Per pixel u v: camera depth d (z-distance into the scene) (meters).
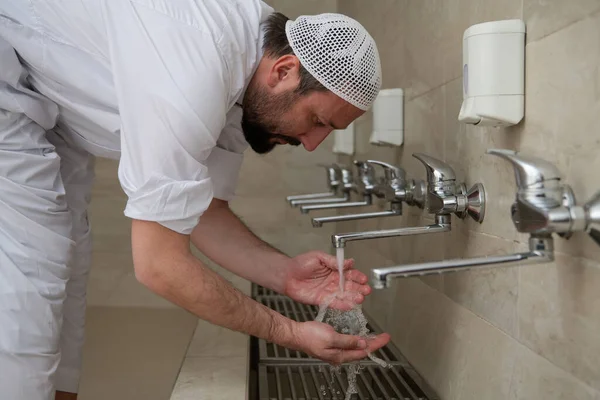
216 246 1.63
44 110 1.38
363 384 1.43
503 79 0.98
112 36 1.14
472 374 1.21
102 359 2.44
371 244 2.13
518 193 0.83
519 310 1.02
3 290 1.26
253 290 2.40
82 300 1.69
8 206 1.30
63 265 1.38
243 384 1.27
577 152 0.83
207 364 1.40
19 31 1.27
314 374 1.48
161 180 1.10
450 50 1.34
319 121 1.29
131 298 3.09
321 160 2.99
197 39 1.11
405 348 1.69
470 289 1.23
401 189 1.48
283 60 1.23
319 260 1.52
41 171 1.38
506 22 0.98
